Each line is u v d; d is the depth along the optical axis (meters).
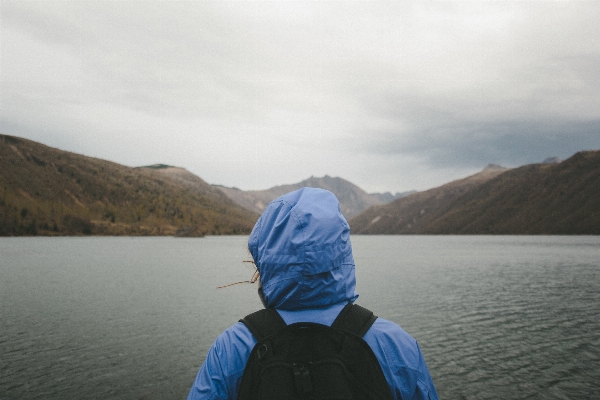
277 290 1.58
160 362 14.91
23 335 18.59
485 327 20.56
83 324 20.89
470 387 12.87
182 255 79.25
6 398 11.86
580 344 17.39
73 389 12.48
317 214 1.60
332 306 1.63
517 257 74.56
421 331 19.80
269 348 1.49
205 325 20.81
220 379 1.55
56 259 64.38
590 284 37.31
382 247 125.88
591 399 12.02
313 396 1.38
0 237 155.50
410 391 1.57
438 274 46.91
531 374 13.91
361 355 1.49
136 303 27.23
